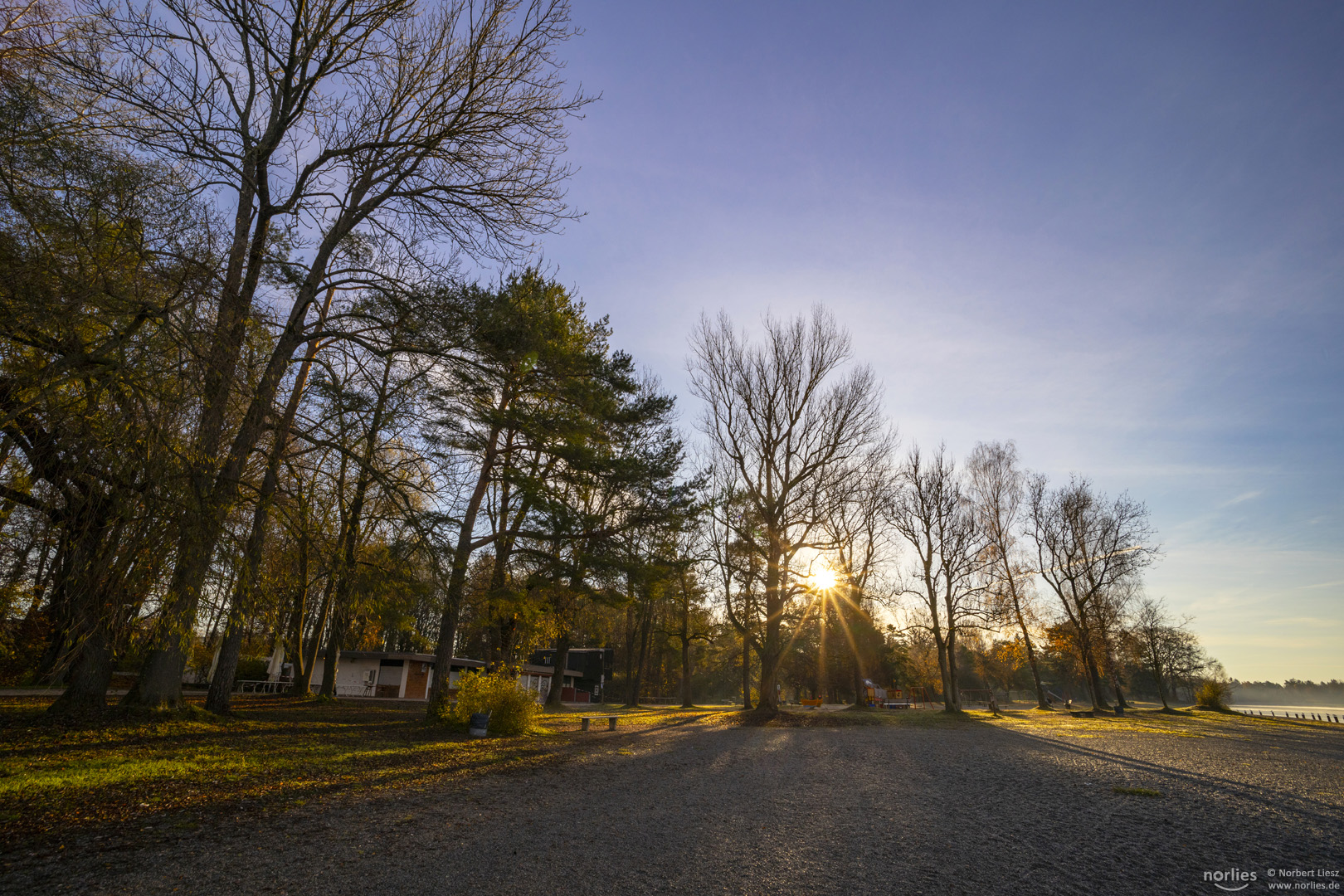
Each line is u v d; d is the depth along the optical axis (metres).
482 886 5.91
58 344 7.66
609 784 11.45
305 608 17.08
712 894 5.91
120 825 7.14
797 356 33.03
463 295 14.49
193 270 8.59
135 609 8.80
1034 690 99.12
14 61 8.28
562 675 35.25
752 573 31.95
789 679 71.56
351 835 7.29
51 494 8.52
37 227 7.71
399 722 19.80
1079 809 10.32
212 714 15.97
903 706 51.50
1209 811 10.35
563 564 21.25
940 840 8.09
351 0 12.99
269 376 11.03
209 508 8.95
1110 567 45.75
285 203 13.58
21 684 19.91
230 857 6.37
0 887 5.35
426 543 14.25
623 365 24.20
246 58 13.23
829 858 7.18
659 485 22.91
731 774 13.09
